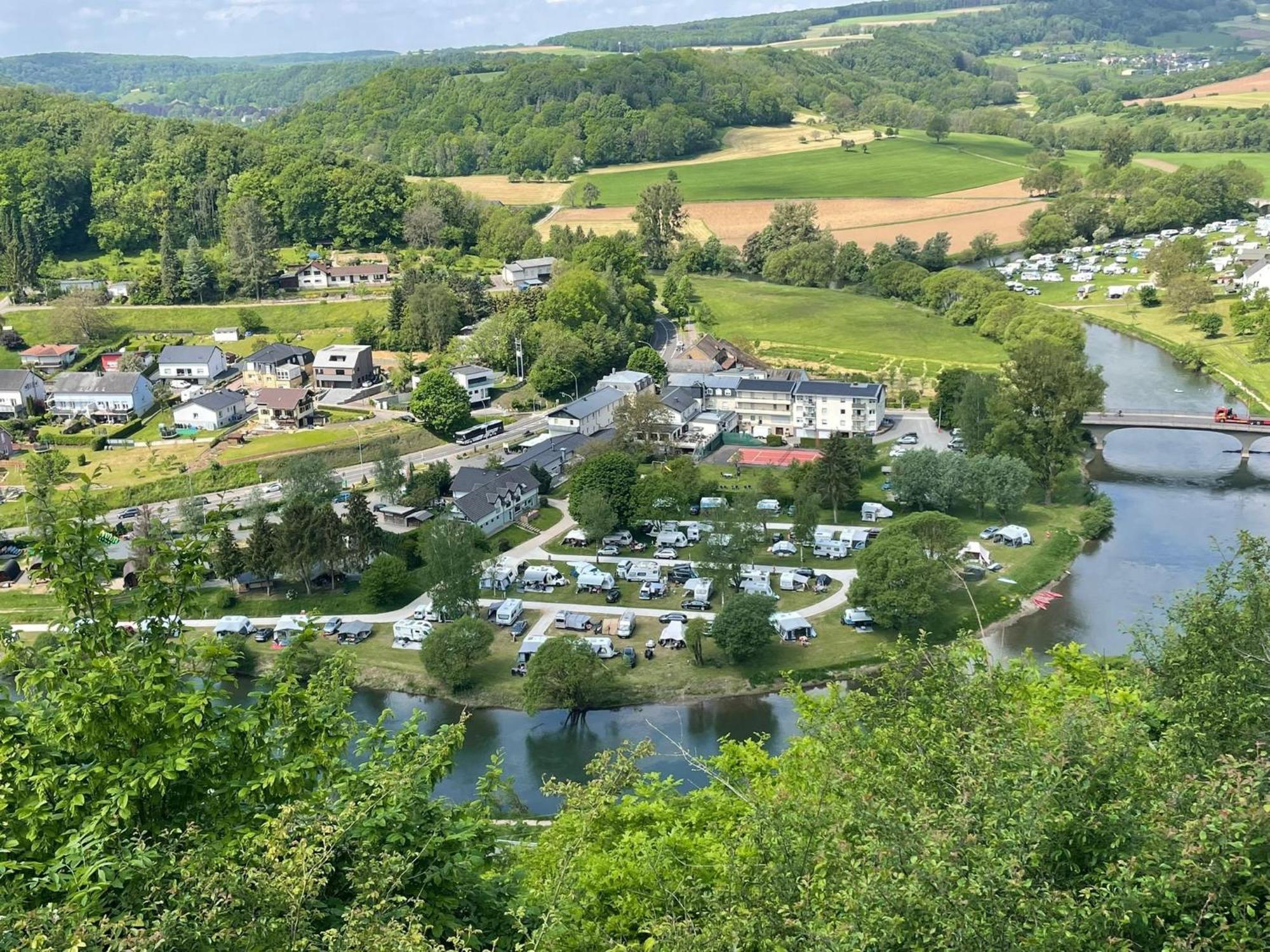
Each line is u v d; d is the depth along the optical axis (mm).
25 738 23047
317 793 24297
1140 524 101562
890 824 19797
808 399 127250
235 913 19203
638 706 73875
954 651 31781
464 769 66875
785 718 71562
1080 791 20031
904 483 101750
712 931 20344
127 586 86312
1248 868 17938
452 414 128625
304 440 124125
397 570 89062
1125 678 35562
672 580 90750
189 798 23406
